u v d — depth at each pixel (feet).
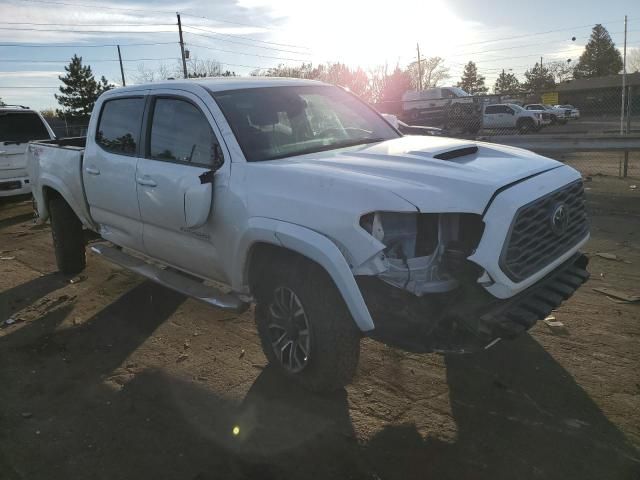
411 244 10.34
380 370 13.10
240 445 10.54
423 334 10.22
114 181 15.92
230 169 12.32
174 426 11.22
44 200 20.53
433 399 11.82
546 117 115.24
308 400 11.96
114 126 16.40
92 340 15.34
